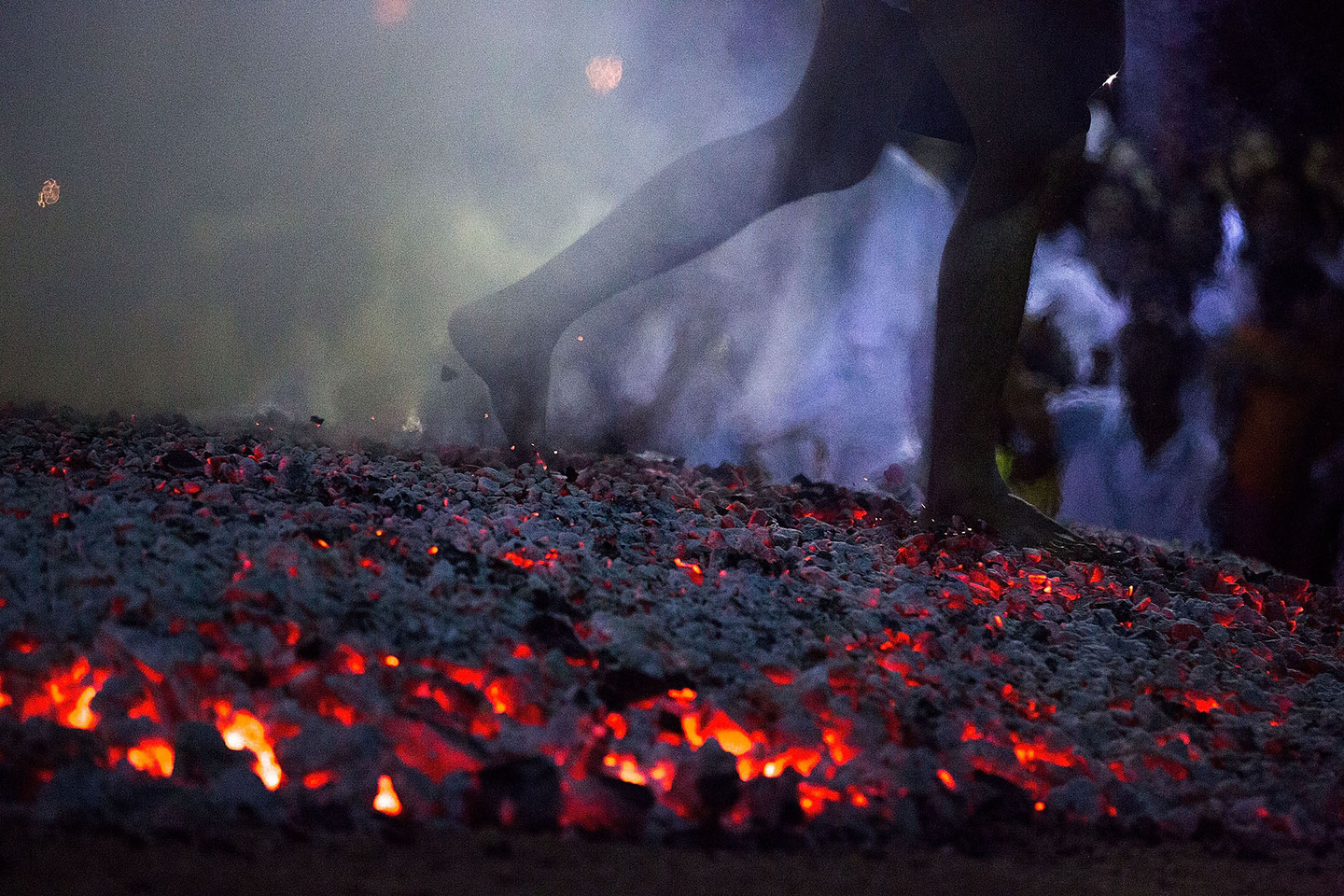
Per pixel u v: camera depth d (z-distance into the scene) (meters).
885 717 2.84
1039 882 2.56
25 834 2.19
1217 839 2.80
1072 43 3.57
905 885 2.44
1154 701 3.07
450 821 2.44
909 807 2.71
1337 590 4.12
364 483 3.45
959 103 3.63
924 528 3.75
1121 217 5.30
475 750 2.54
